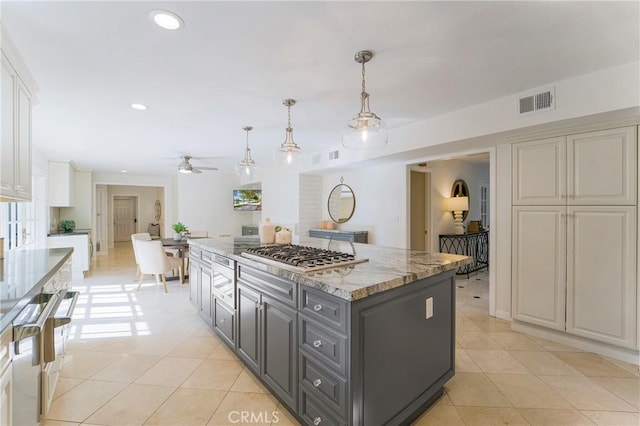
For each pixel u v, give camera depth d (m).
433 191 5.39
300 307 1.74
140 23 1.69
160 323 3.38
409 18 1.67
